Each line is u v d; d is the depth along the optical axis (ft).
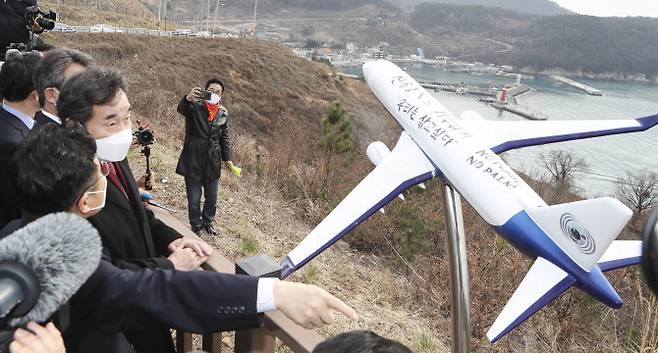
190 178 21.11
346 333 4.06
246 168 40.06
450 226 8.43
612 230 9.87
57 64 8.75
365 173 39.96
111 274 5.37
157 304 5.16
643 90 518.37
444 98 382.01
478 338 22.74
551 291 10.62
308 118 159.53
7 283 3.12
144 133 11.82
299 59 214.48
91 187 5.61
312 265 24.40
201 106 20.52
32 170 5.35
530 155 178.81
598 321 24.91
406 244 29.58
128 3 355.36
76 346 5.71
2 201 9.07
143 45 163.43
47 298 3.31
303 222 32.63
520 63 651.25
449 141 14.08
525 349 22.41
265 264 7.44
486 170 12.81
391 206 31.96
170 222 9.83
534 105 384.06
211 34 243.19
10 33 14.38
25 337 3.53
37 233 3.37
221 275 5.37
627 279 28.32
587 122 16.38
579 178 146.51
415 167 14.66
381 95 17.99
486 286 23.52
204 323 5.18
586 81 556.92
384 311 21.93
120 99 7.39
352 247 31.53
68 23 199.11
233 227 25.14
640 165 212.43
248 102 154.71
